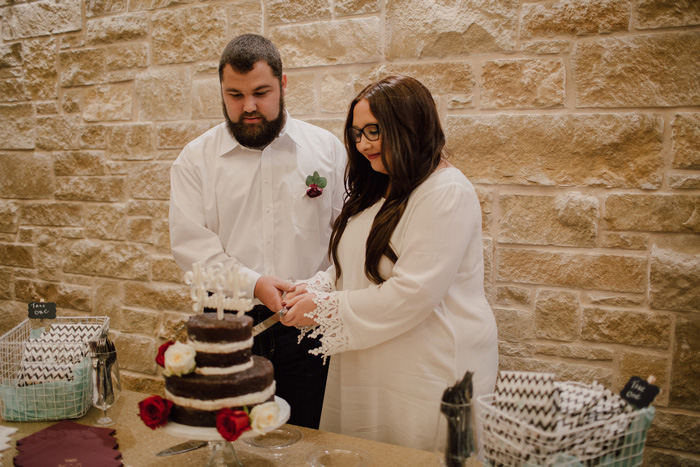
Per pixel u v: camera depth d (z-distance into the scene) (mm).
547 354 2330
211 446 1322
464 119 2365
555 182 2260
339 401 1799
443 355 1623
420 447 1622
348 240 1731
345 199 1919
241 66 1799
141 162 3057
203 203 2098
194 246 2049
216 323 1213
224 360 1203
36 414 1562
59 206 3305
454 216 1536
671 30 2088
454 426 1184
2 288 3527
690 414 2152
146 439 1457
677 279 2129
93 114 3152
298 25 2617
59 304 3357
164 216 3033
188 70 2891
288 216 2064
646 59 2115
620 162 2174
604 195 2203
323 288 1793
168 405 1201
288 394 2100
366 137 1578
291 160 2070
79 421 1577
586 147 2209
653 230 2148
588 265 2242
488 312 1721
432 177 1595
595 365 2266
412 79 1606
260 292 1816
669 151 2115
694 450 2146
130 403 1686
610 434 1143
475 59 2338
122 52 3033
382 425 1694
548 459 1101
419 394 1623
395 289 1534
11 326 3520
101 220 3199
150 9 2936
